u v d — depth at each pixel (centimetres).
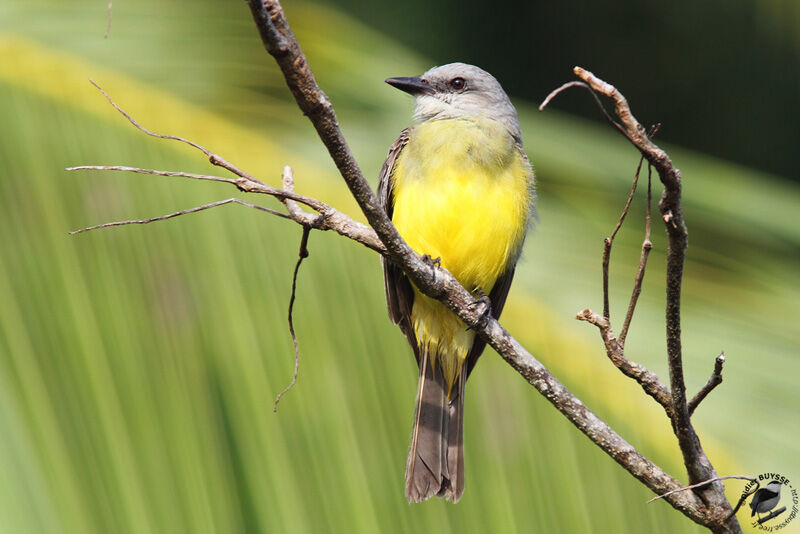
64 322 732
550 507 772
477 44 1781
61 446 689
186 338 750
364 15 1709
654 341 855
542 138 1068
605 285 558
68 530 665
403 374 806
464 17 1767
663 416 802
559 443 795
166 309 757
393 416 786
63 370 715
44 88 819
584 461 786
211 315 764
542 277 890
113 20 889
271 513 716
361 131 1002
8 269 739
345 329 796
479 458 794
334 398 768
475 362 827
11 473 667
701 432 805
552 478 783
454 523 756
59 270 748
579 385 816
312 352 778
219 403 738
